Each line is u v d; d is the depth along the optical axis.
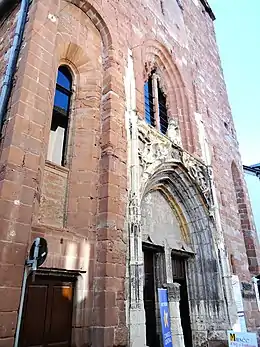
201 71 18.09
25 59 6.92
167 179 11.25
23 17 7.83
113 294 6.67
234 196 15.73
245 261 14.02
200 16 22.05
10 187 5.61
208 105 17.08
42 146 6.69
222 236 11.80
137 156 8.88
